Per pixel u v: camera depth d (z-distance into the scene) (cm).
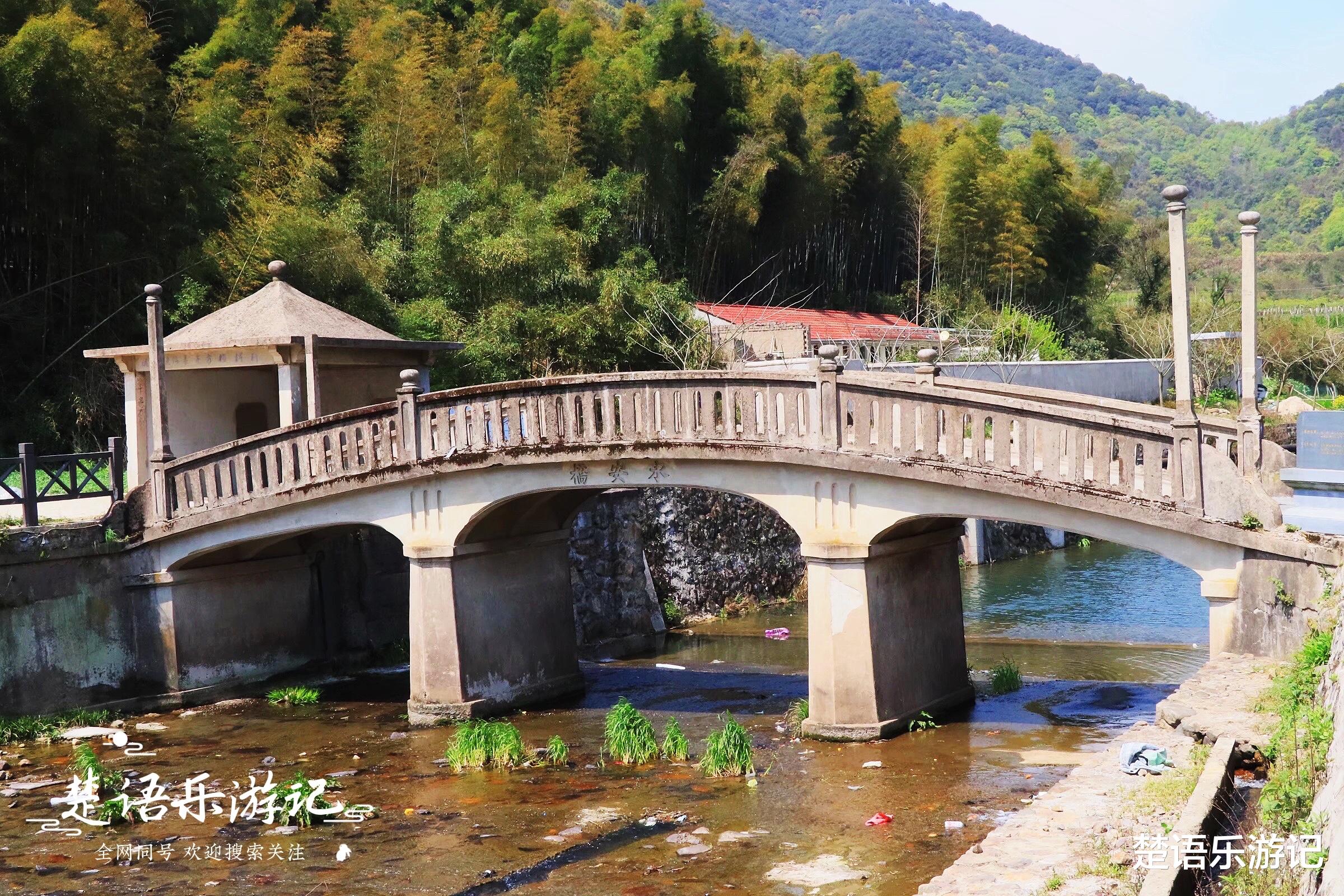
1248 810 864
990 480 1280
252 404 2112
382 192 2962
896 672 1436
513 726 1502
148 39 2492
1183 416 1203
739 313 3600
